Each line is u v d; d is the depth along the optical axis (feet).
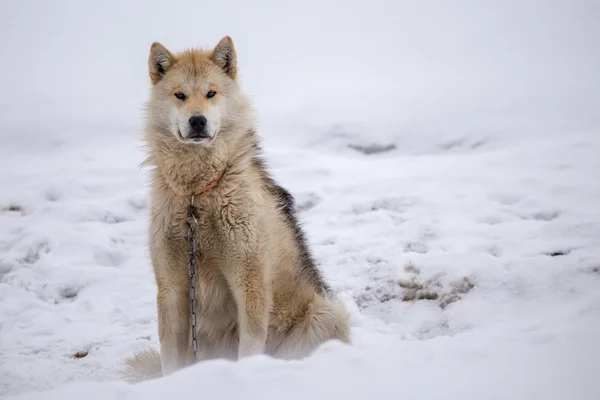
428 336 34.94
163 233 29.32
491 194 52.65
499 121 73.72
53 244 48.16
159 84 30.76
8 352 34.78
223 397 16.31
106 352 34.99
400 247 44.65
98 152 73.67
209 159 28.99
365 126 74.23
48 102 108.27
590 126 71.05
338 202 53.93
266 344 31.27
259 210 29.53
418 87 107.45
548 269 36.37
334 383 16.80
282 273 30.83
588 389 15.66
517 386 16.16
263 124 78.48
